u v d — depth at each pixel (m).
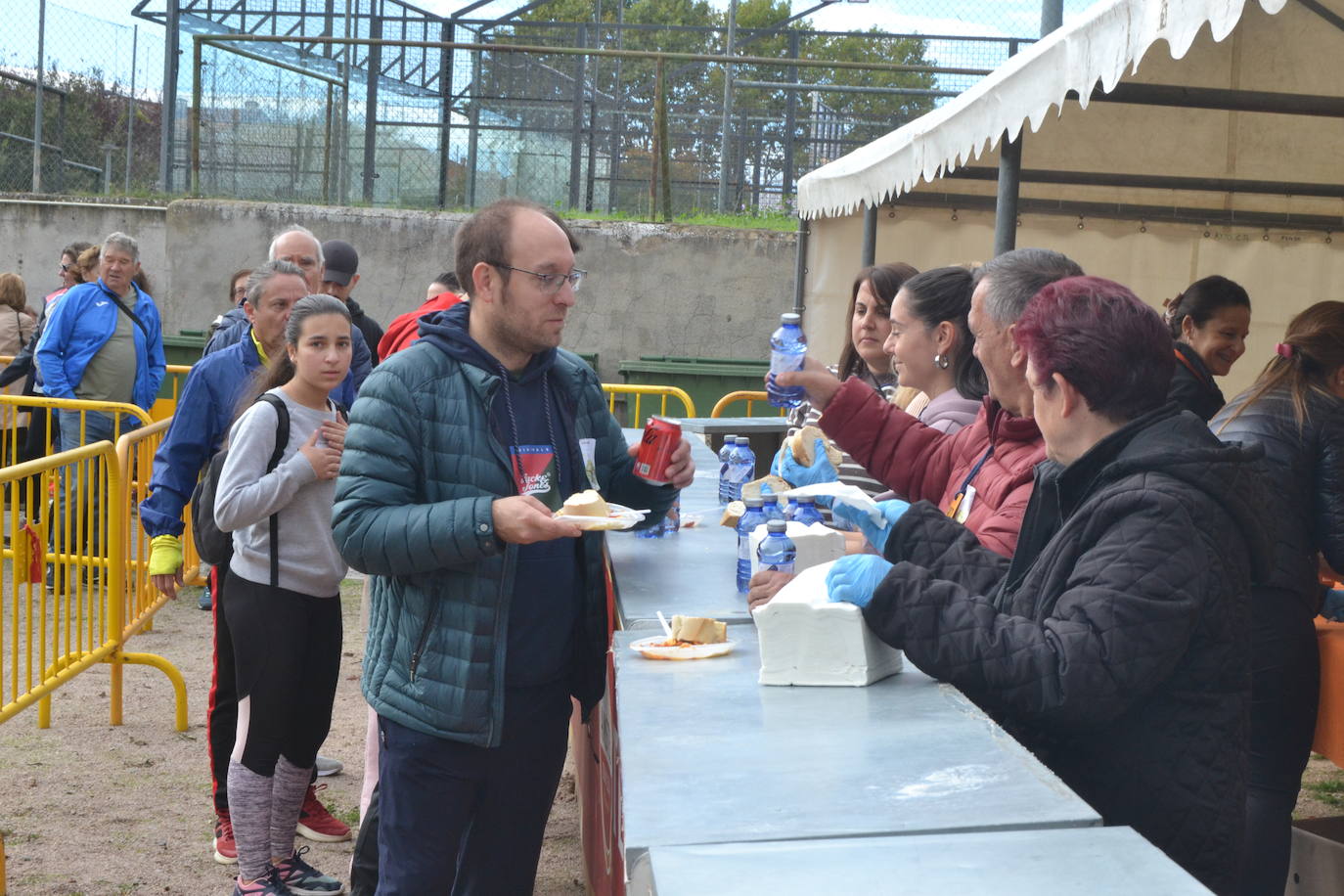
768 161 14.70
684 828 1.43
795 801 1.51
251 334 4.30
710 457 5.75
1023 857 1.31
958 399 3.36
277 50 14.70
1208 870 1.90
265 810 3.81
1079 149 6.94
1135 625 1.79
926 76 14.72
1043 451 2.58
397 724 2.65
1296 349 3.34
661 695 2.00
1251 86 5.76
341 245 5.91
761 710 1.90
